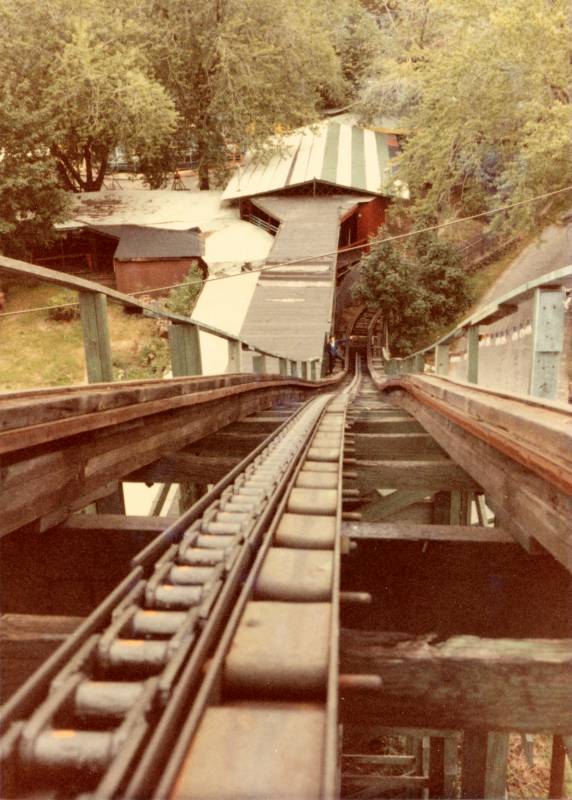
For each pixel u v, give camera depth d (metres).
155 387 4.70
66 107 35.12
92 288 3.86
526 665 2.06
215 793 1.20
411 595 3.47
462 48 25.56
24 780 1.30
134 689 1.50
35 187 33.44
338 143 46.97
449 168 28.92
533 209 24.34
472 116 26.38
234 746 1.33
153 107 35.94
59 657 1.54
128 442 4.31
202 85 43.59
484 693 2.07
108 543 3.45
